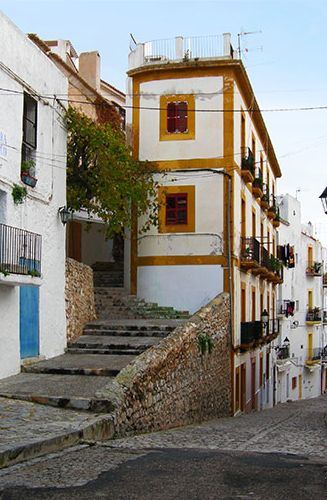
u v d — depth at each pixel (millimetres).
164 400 14242
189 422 16328
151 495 6777
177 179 23359
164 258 23328
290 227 44281
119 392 11938
